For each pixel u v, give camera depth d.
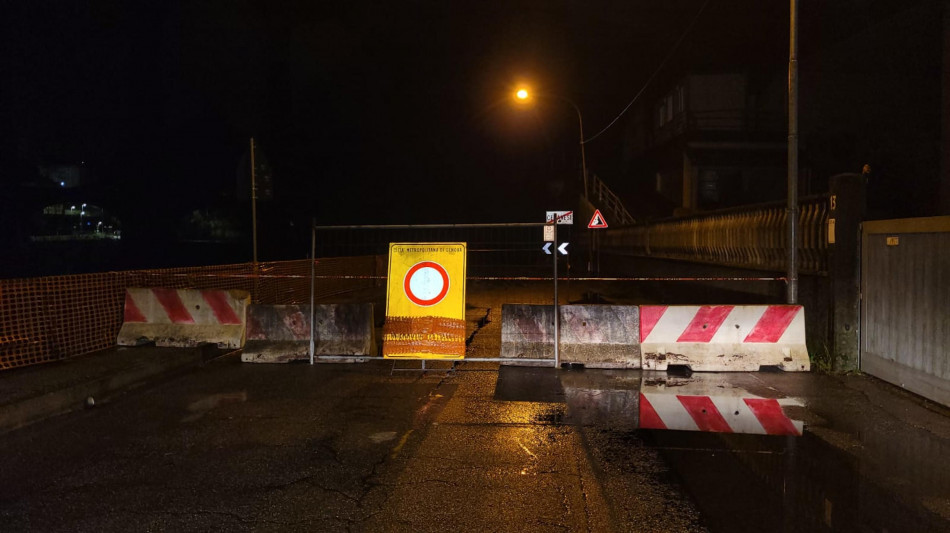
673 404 6.83
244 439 5.71
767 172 28.73
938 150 22.75
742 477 4.75
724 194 28.73
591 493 4.46
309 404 6.90
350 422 6.22
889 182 24.42
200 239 51.91
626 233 24.05
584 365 8.65
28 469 4.98
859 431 5.84
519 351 8.84
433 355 8.39
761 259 11.20
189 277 12.01
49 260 34.72
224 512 4.18
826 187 26.44
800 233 9.70
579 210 37.81
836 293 8.32
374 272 24.23
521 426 6.05
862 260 8.16
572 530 3.91
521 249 32.88
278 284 16.17
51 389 6.67
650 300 18.94
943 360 6.60
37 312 8.63
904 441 5.56
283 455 5.27
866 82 25.27
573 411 6.57
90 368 7.87
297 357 9.07
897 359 7.44
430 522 4.03
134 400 7.11
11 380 7.12
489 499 4.37
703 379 8.02
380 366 8.88
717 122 29.31
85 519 4.08
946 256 6.54
